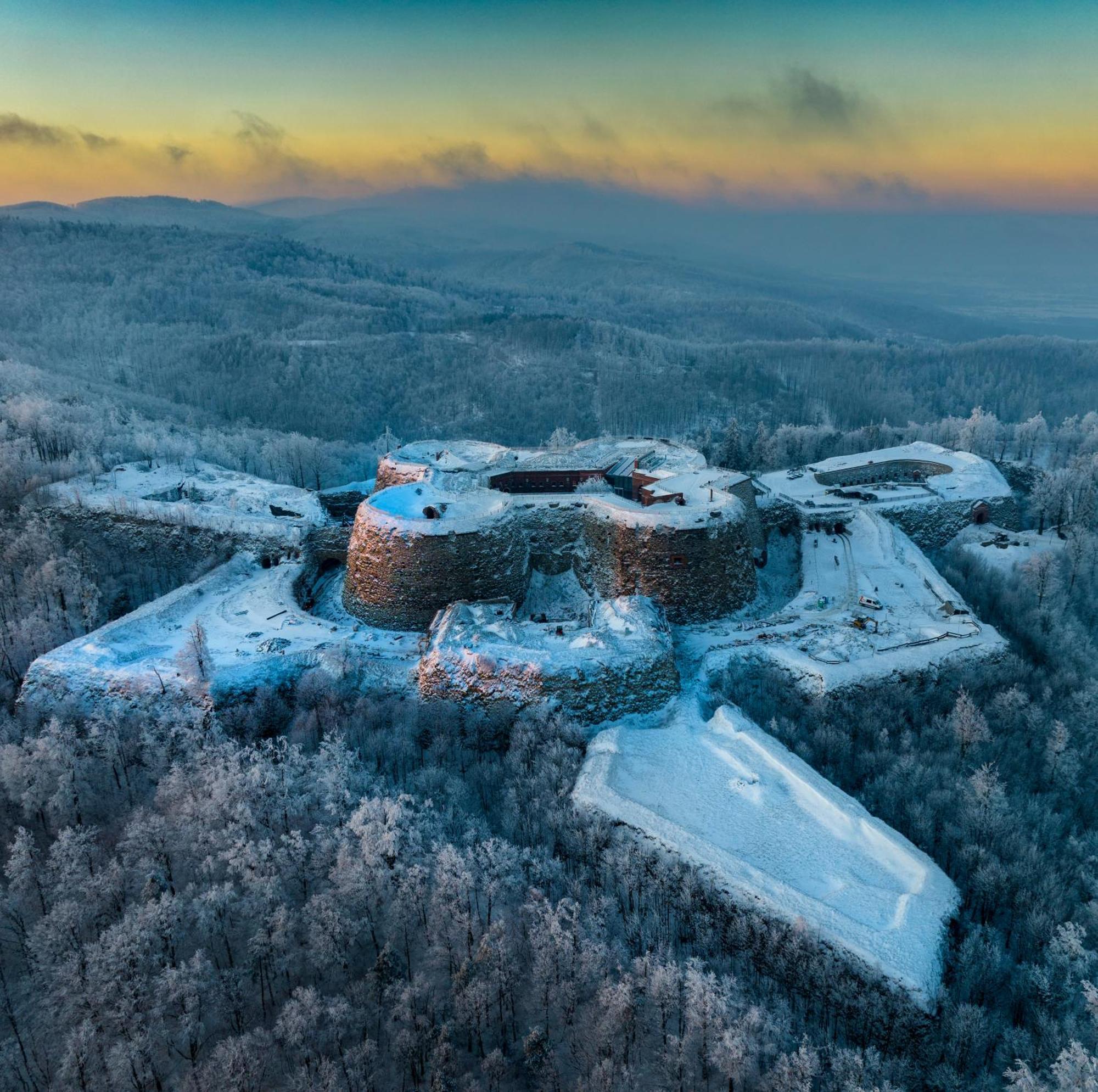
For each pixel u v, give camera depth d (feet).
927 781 246.27
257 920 190.08
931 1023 174.40
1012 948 204.95
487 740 271.28
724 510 350.84
